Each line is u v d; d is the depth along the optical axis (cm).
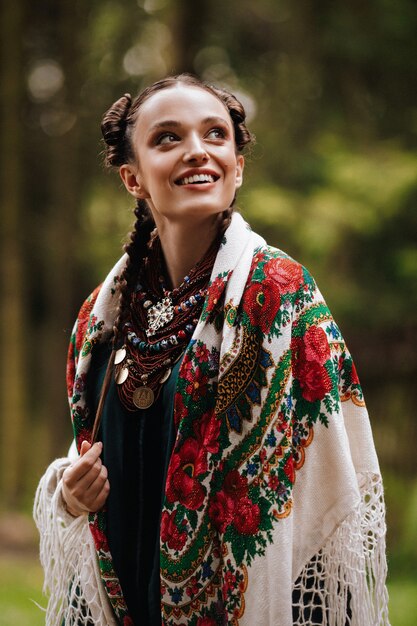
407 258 926
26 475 1266
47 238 1359
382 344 863
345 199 935
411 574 687
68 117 1231
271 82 1170
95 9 1245
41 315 1502
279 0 1178
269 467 199
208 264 218
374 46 1078
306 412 204
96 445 218
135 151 219
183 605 203
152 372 215
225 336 203
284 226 945
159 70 1241
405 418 848
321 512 202
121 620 220
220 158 210
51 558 231
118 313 226
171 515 203
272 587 195
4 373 1167
